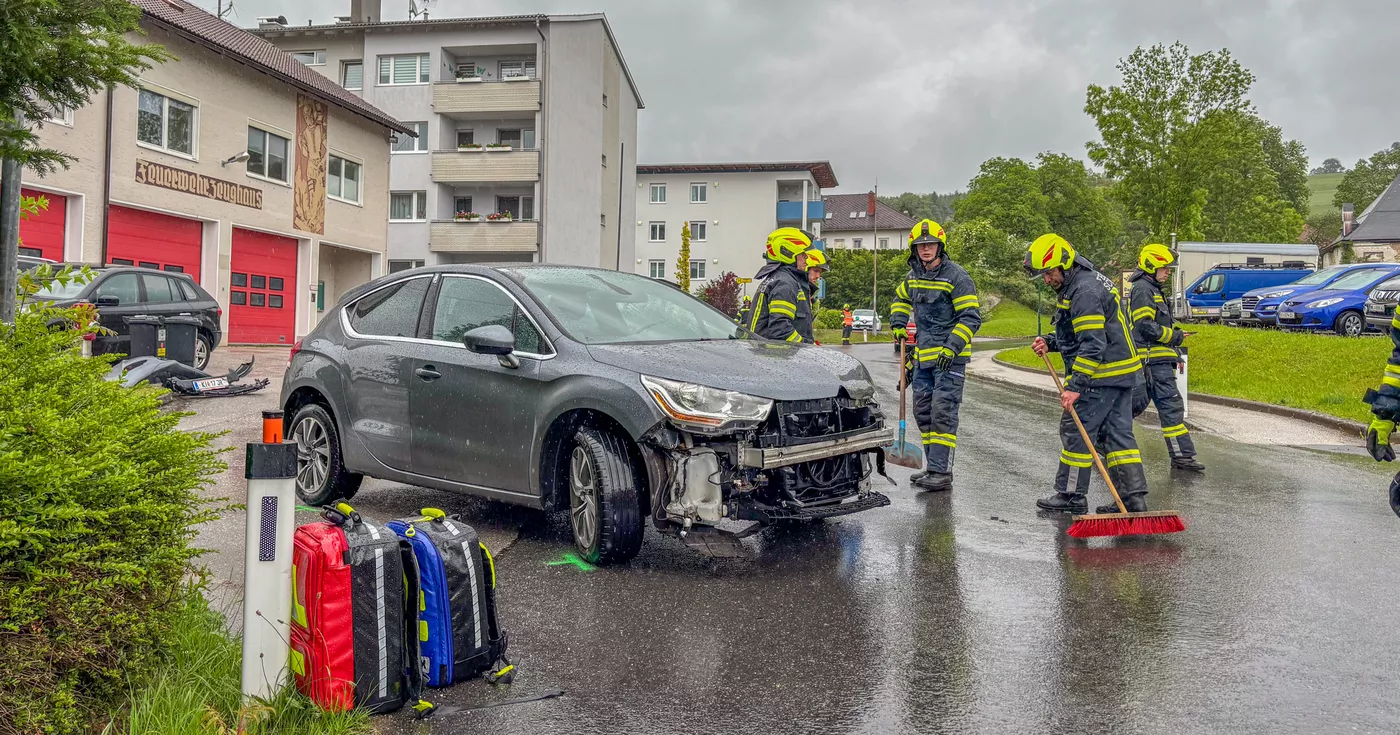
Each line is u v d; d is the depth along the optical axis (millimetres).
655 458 4820
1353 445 10438
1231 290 28406
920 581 4859
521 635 3994
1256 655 3846
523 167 37500
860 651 3859
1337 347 16516
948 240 70250
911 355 7980
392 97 38281
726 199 60625
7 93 3645
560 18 37719
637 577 4836
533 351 5258
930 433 7500
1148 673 3646
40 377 3164
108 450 2822
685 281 53719
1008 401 15023
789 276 7309
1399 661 3791
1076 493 6676
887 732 3117
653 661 3725
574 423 5102
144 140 20641
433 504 6398
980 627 4168
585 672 3600
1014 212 74000
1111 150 32750
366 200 29312
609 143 42125
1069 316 6578
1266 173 57688
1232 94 31391
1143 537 5926
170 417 3270
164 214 21391
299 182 25969
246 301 24453
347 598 3074
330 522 3221
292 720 2971
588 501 4953
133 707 2777
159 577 2984
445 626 3371
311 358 6340
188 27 21375
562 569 4957
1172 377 8688
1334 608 4480
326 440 6250
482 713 3213
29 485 2588
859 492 5582
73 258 19000
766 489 5102
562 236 38375
